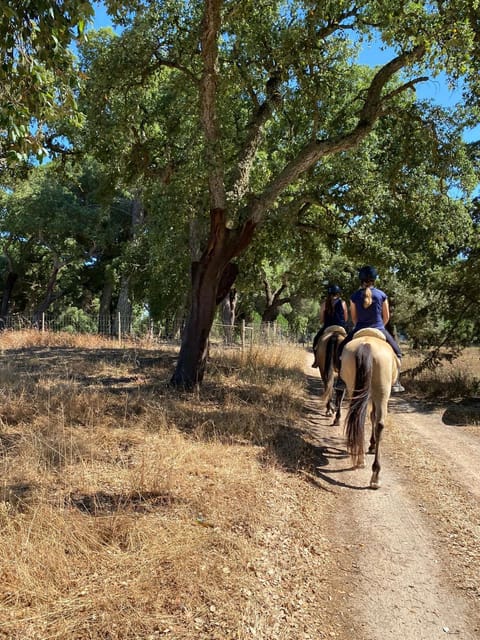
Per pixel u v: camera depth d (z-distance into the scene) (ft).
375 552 15.47
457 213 46.52
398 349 23.16
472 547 15.96
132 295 110.93
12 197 100.37
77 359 46.19
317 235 46.78
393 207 46.32
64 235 103.55
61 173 49.85
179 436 22.66
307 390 45.03
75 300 151.94
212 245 33.91
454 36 23.66
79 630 10.17
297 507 17.75
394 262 47.78
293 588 13.02
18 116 16.47
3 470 16.99
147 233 72.64
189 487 17.17
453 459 25.54
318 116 32.99
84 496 15.76
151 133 43.65
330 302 32.35
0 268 130.72
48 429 21.62
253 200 34.40
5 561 11.67
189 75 35.55
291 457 22.68
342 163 41.65
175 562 12.64
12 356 47.62
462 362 70.23
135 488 16.44
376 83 32.53
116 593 11.28
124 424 23.98
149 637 10.28
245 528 15.25
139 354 51.93
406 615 12.42
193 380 34.55
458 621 12.28
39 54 17.71
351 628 11.82
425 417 37.65
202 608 11.35
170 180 39.68
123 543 13.38
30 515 13.75
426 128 35.37
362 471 22.75
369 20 31.32
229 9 29.09
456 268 48.83
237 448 22.40
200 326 34.81
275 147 48.93
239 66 35.29
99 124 35.65
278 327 84.07
